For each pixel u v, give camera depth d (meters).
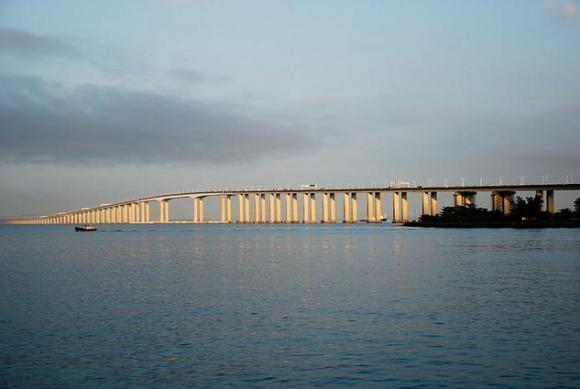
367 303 45.75
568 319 38.72
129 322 38.81
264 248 122.12
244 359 29.81
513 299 47.25
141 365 28.94
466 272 68.12
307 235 197.12
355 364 28.86
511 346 31.80
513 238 146.00
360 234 198.50
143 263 86.06
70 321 39.22
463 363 28.88
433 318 39.44
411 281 59.69
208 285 57.91
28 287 57.19
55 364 29.12
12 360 29.78
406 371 27.75
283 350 31.44
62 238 197.50
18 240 182.25
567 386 25.62
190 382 26.56
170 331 36.00
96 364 29.11
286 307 44.25
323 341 33.22
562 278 61.22
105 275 68.50
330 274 67.25
